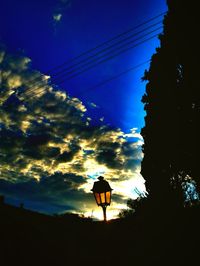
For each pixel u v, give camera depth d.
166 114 10.98
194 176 9.48
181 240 8.22
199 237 7.96
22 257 10.20
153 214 8.95
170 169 10.18
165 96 11.23
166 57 11.39
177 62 11.06
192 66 10.11
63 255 11.20
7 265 9.65
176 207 8.66
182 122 10.33
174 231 8.42
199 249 7.83
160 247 8.62
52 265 10.74
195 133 9.87
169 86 11.12
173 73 11.15
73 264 10.94
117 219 11.34
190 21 10.21
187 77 10.28
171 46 11.02
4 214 10.70
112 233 10.81
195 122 9.95
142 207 9.56
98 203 8.43
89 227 12.22
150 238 8.93
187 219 8.36
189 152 9.88
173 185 9.26
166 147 10.70
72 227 12.20
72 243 11.50
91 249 11.14
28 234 10.90
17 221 10.91
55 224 12.02
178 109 10.59
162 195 9.02
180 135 10.27
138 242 9.52
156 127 11.39
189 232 8.16
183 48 10.41
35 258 10.51
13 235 10.47
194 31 10.09
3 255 9.73
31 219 11.47
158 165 10.80
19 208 11.44
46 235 11.36
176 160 10.10
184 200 8.74
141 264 9.10
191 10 10.20
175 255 8.20
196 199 8.67
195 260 7.77
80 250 11.27
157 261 8.58
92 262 10.69
